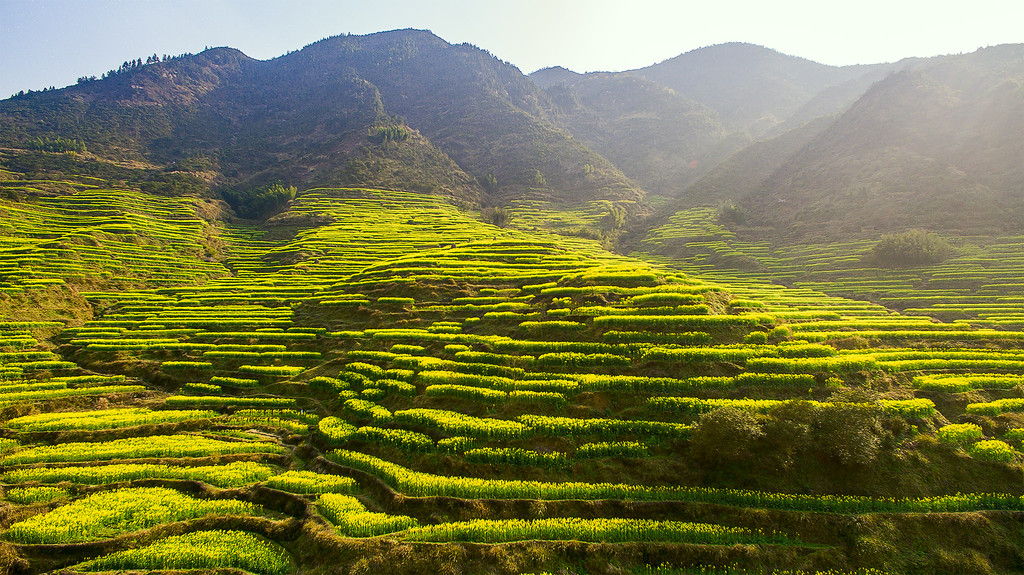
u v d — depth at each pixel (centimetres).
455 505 3114
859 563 2761
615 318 5003
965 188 12062
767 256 12412
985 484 3244
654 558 2766
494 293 6619
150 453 3862
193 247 10656
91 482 3512
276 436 4209
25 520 3059
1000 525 2947
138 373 5475
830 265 10750
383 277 7712
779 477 3216
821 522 2962
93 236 9638
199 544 2908
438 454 3619
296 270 9469
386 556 2705
